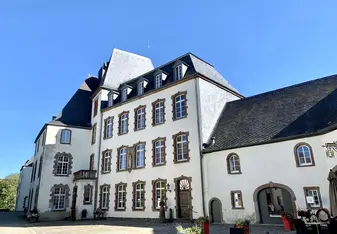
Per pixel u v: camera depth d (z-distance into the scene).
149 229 16.64
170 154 22.62
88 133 33.19
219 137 21.09
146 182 23.81
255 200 17.06
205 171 19.95
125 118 28.50
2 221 26.45
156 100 25.42
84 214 27.33
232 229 9.24
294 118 18.16
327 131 14.98
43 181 28.62
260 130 19.03
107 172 28.16
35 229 18.83
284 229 14.16
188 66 24.58
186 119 22.38
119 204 25.94
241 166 18.27
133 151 26.02
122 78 34.28
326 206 14.61
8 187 66.25
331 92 17.94
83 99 36.19
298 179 15.88
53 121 31.47
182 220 20.25
